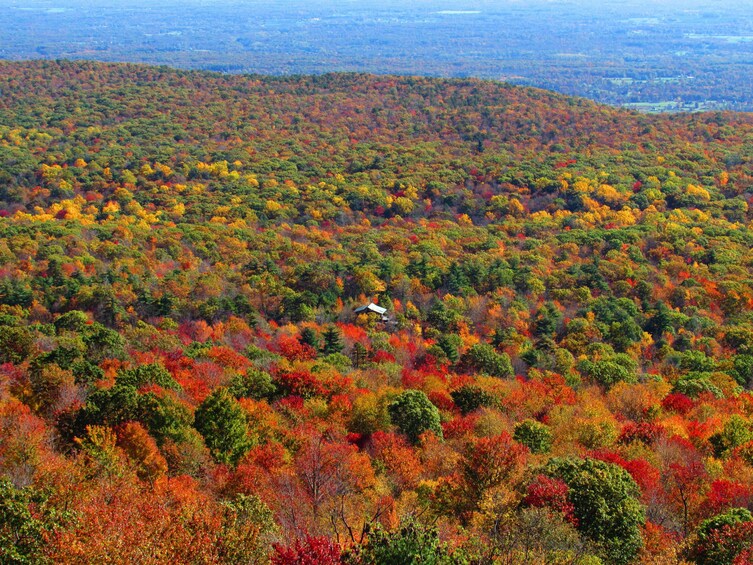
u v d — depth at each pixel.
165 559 17.88
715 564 22.56
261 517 22.06
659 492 28.62
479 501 26.84
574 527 23.78
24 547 18.30
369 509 26.45
